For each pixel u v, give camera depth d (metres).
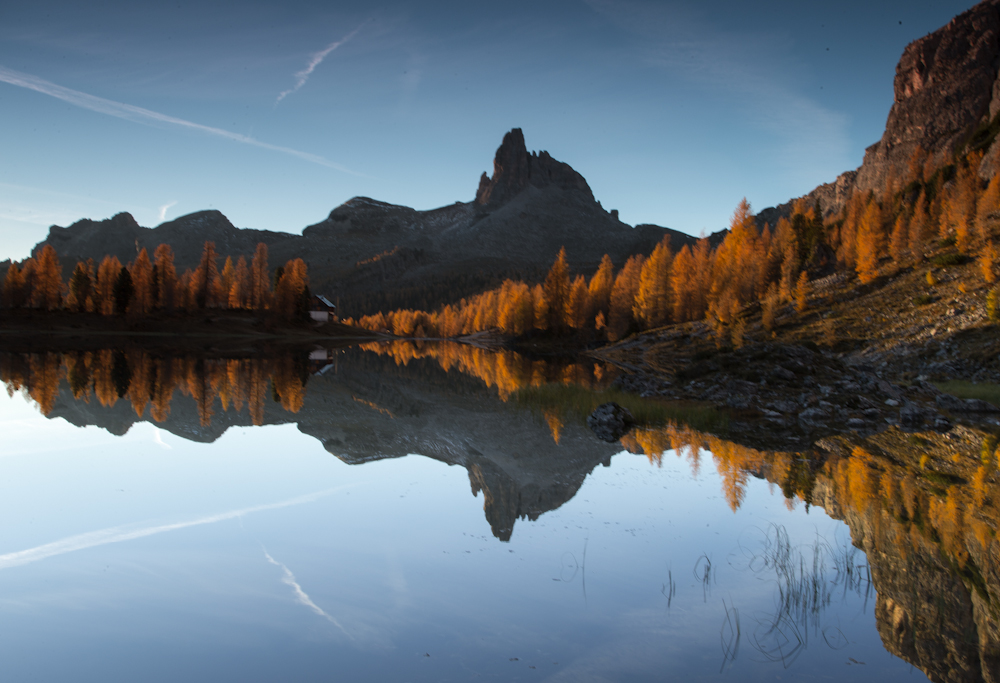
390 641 6.87
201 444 19.27
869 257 69.56
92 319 96.88
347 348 95.00
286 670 6.20
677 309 88.94
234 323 110.62
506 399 33.78
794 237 93.38
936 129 164.25
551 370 54.91
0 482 14.30
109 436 19.95
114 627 7.15
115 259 103.00
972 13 163.88
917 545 10.32
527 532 11.07
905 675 6.21
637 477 15.73
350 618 7.46
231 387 33.81
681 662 6.45
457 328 184.00
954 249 65.62
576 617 7.58
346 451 18.88
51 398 26.66
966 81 159.75
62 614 7.52
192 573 8.89
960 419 25.45
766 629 7.27
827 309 65.81
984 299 48.75
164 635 6.96
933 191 108.75
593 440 21.45
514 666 6.34
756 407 28.11
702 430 23.16
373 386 39.12
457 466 17.12
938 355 43.19
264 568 9.12
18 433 20.03
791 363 33.72
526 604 7.97
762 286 86.06
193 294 113.38
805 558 9.80
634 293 98.94
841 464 16.95
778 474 15.86
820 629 7.27
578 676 6.11
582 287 107.06
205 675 6.07
